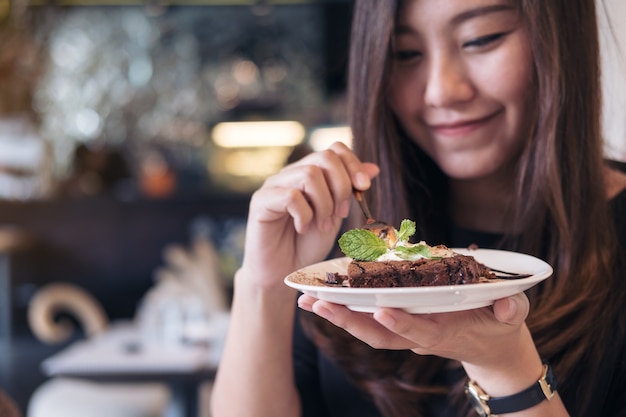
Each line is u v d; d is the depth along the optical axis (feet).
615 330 2.39
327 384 2.73
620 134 2.90
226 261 13.97
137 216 14.70
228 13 16.15
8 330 13.99
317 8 16.15
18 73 14.62
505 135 2.38
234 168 15.83
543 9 2.26
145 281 14.79
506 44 2.28
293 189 2.32
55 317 14.42
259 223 2.39
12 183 14.80
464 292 1.64
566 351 2.36
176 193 14.73
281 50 16.26
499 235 2.63
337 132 15.25
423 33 2.33
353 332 1.79
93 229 14.69
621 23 2.70
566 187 2.41
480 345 1.87
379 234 2.21
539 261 2.01
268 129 15.79
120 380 5.84
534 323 2.35
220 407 2.67
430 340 1.76
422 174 2.65
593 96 2.39
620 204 2.52
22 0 14.47
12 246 13.84
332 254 2.88
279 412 2.61
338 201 2.36
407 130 2.52
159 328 6.75
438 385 2.51
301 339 2.85
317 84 16.17
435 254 1.97
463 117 2.34
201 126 15.89
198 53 16.11
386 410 2.55
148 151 15.79
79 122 15.60
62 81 15.51
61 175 15.28
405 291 1.63
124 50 15.84
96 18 15.75
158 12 15.12
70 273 14.69
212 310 7.91
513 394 2.02
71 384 7.52
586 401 2.39
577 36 2.33
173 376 5.84
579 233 2.41
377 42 2.40
